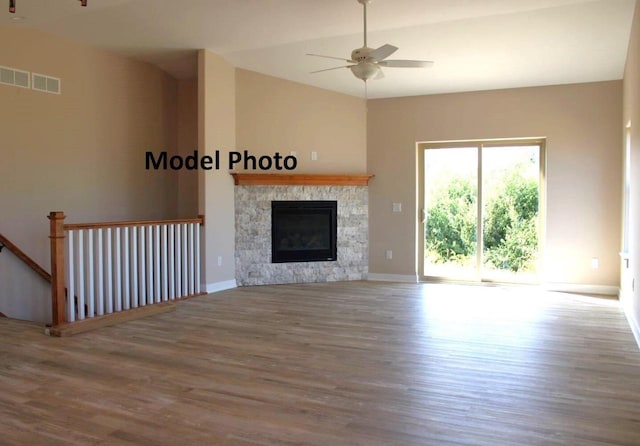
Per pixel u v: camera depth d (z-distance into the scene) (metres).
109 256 4.94
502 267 7.11
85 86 5.93
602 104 6.41
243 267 6.94
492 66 6.08
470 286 6.92
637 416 2.70
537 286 6.86
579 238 6.54
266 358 3.71
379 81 6.70
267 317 5.05
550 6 4.54
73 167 5.80
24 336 4.26
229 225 6.73
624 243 5.91
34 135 5.39
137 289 5.32
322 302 5.82
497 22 4.91
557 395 3.00
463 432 2.51
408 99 7.36
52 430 2.53
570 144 6.56
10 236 5.18
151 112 6.88
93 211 6.05
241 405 2.85
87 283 4.83
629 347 4.00
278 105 7.07
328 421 2.64
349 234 7.52
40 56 5.44
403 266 7.45
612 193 6.39
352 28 5.23
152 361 3.63
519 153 6.95
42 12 4.84
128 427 2.56
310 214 7.32
